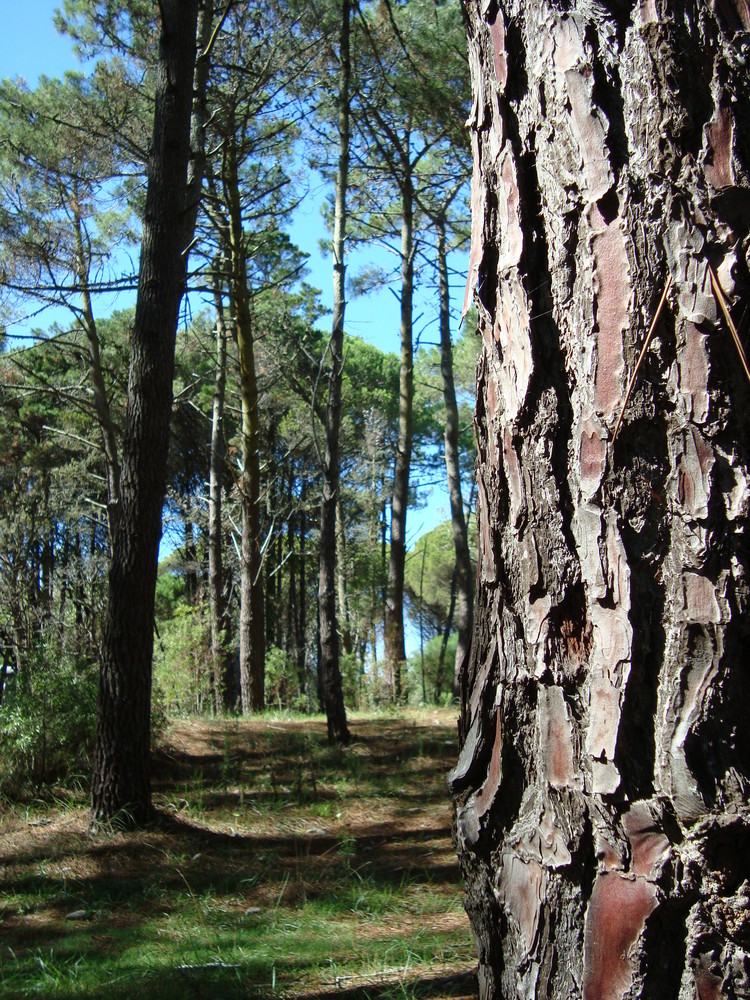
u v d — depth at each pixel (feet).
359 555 90.07
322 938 14.03
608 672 5.22
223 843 20.70
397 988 11.21
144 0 42.04
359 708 51.62
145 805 21.39
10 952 14.21
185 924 15.30
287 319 66.23
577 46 5.49
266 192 50.93
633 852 5.07
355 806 23.95
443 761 28.66
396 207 60.64
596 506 5.33
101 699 21.57
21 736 23.91
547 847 5.52
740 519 4.92
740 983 4.72
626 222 5.27
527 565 5.75
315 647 100.12
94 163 42.93
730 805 4.78
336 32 38.55
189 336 71.36
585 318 5.45
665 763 4.96
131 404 21.84
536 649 5.66
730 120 5.03
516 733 5.94
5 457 67.82
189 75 22.90
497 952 5.97
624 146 5.32
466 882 6.22
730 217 4.99
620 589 5.21
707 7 5.10
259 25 38.37
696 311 5.01
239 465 70.18
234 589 87.81
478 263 6.31
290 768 27.99
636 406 5.20
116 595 21.57
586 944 5.20
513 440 5.86
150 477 21.72
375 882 17.38
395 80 42.93
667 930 4.98
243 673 54.29
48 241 42.37
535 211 5.84
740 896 4.74
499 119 6.06
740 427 4.97
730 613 4.90
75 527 71.15
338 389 33.88
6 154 42.47
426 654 113.19
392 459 102.99
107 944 14.46
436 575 140.97
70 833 20.74
